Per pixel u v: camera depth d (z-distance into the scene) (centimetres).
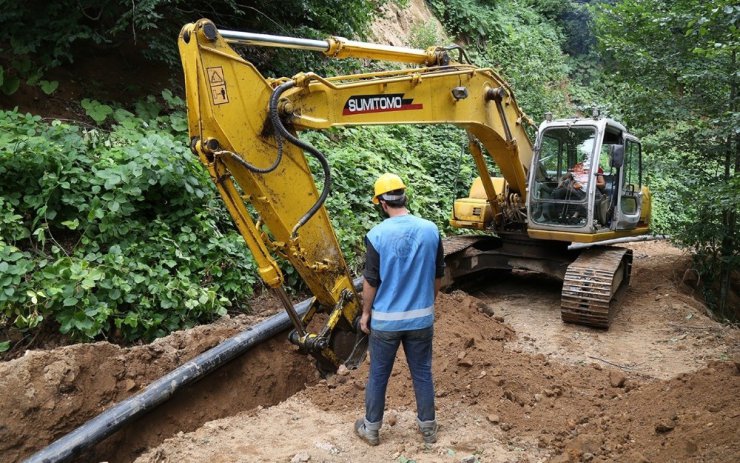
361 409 454
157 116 767
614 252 772
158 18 696
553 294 831
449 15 1736
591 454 393
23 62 709
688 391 474
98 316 499
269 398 493
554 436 418
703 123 888
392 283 380
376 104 479
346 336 477
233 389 480
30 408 392
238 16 878
